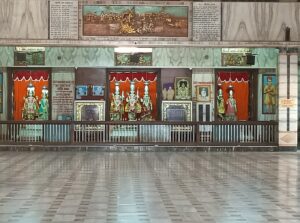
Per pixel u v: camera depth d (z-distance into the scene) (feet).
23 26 64.54
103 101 70.79
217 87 71.46
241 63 69.87
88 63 69.46
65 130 66.03
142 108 71.56
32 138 66.49
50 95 70.59
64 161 54.29
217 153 63.62
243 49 69.77
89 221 27.32
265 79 71.05
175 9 65.26
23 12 64.49
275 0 66.69
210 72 71.10
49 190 36.68
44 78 70.85
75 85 70.69
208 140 66.85
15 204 31.73
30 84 70.74
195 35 65.21
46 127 66.03
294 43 65.21
